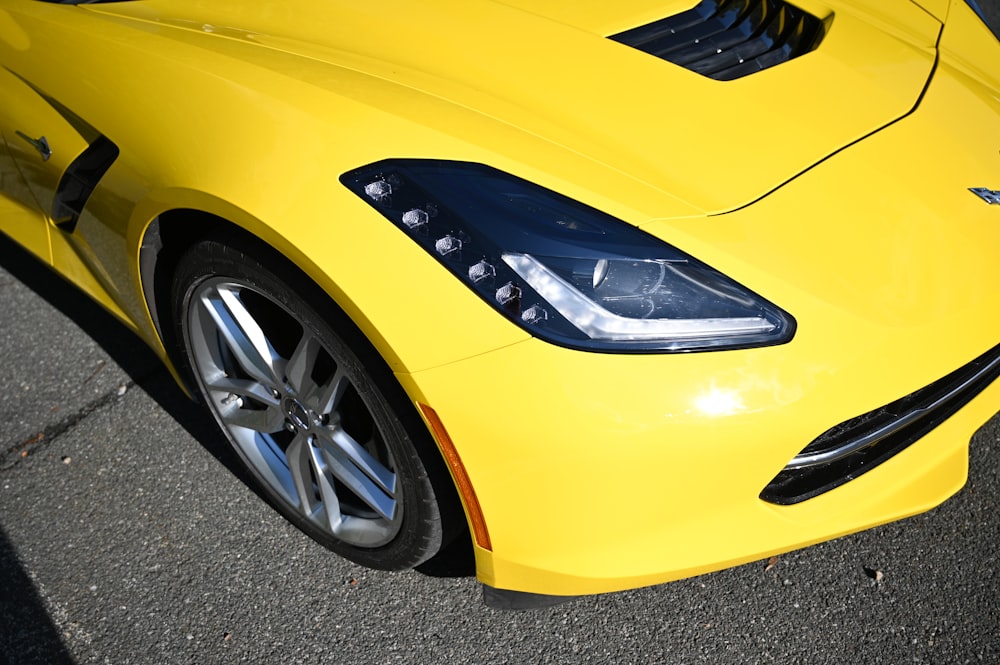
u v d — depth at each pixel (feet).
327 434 7.96
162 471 9.08
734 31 8.62
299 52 8.25
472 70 8.20
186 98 7.82
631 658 7.99
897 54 8.57
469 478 7.14
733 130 7.80
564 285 7.02
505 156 7.45
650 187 7.45
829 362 7.00
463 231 7.12
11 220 9.50
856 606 8.21
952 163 7.82
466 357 6.98
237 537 8.66
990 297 7.38
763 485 7.16
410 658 8.02
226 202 7.35
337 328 7.32
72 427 9.42
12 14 8.86
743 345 6.97
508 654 8.02
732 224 7.30
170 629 8.18
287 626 8.18
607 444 6.91
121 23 8.52
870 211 7.47
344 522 8.28
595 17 8.62
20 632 8.17
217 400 8.57
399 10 8.70
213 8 8.91
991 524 8.60
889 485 7.69
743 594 8.29
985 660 7.95
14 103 8.70
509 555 7.34
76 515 8.82
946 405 7.98
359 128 7.44
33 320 10.33
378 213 7.16
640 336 6.95
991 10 10.05
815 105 8.04
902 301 7.19
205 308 8.09
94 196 8.27
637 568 7.23
